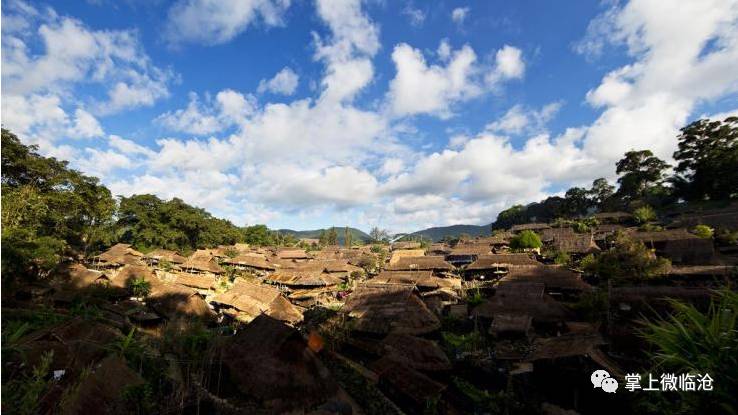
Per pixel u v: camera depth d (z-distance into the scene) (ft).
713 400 13.85
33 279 75.46
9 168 120.98
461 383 57.47
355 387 56.59
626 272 90.63
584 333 47.19
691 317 15.98
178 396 37.06
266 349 49.32
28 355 33.60
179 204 281.54
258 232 362.12
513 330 69.31
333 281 150.92
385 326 78.89
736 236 115.55
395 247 297.74
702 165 186.60
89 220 184.75
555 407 43.14
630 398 34.42
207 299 134.10
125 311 82.69
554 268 100.22
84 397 30.32
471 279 134.10
